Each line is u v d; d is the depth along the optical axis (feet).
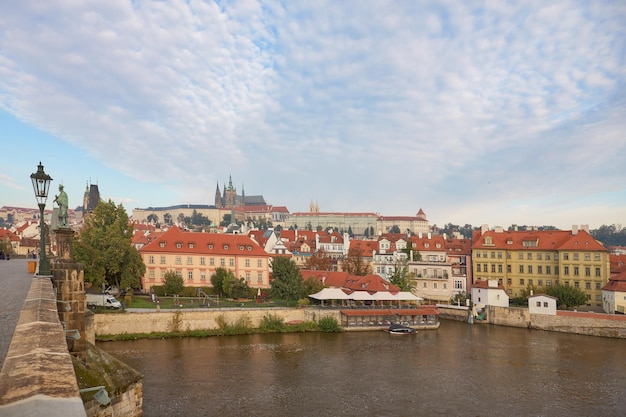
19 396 21.76
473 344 241.55
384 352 219.20
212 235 360.69
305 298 309.63
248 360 196.13
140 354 201.05
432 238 458.09
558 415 141.59
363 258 492.13
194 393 151.53
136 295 317.01
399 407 144.87
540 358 212.02
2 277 115.14
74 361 81.92
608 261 337.72
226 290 308.40
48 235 243.81
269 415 135.13
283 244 527.40
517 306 319.68
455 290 387.14
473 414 140.77
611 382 175.42
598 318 271.08
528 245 380.37
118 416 85.15
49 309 47.88
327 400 149.28
